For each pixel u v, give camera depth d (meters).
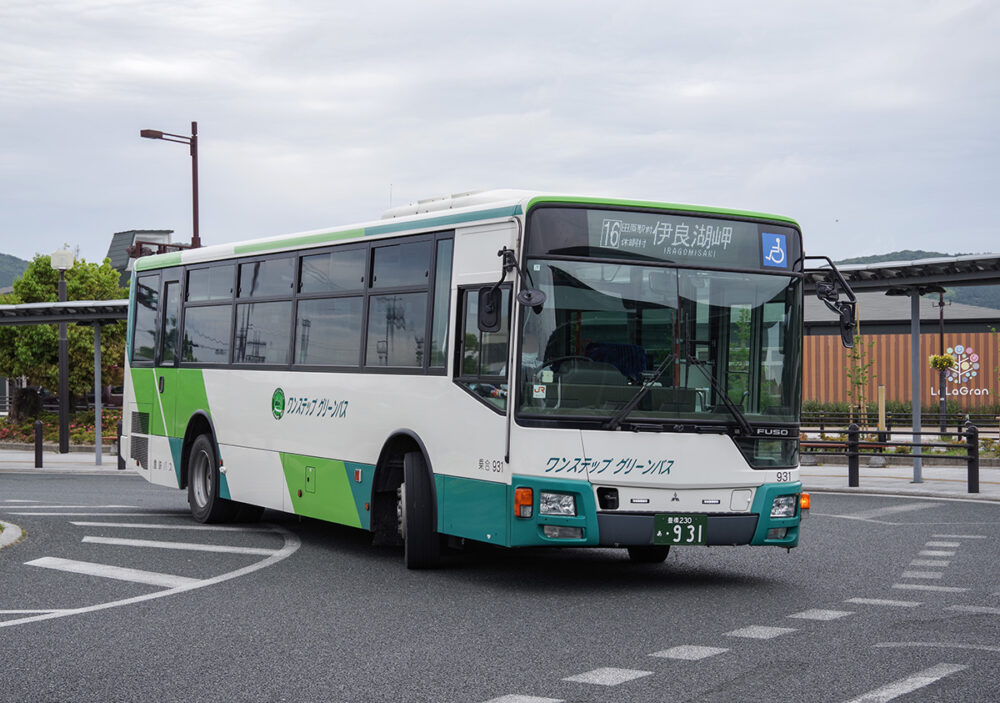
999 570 11.48
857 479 21.59
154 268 16.98
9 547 12.62
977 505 18.39
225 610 9.08
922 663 7.19
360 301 12.19
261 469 13.93
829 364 44.69
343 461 12.27
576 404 9.74
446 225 10.91
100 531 14.15
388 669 7.07
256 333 14.17
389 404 11.54
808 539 14.05
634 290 10.02
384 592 9.99
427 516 11.09
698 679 6.78
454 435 10.59
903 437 36.72
